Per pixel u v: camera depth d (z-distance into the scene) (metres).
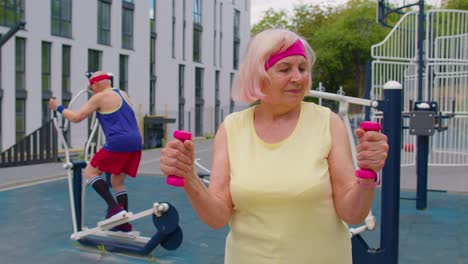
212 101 29.11
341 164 1.75
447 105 10.10
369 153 1.48
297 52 1.77
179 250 5.04
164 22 24.28
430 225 5.94
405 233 5.58
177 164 1.60
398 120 3.40
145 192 8.60
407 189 8.16
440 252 4.84
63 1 17.91
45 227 6.05
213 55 29.38
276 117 1.87
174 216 4.59
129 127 5.13
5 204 7.55
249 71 1.81
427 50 9.77
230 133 1.91
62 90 18.00
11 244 5.30
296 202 1.71
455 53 10.43
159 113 23.95
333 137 1.79
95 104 5.07
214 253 4.94
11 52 15.60
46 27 17.02
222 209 1.81
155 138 19.28
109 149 5.04
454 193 7.97
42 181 10.02
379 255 3.39
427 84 9.68
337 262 1.77
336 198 1.76
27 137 12.53
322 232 1.73
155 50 23.83
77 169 5.20
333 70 36.25
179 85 26.11
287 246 1.72
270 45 1.76
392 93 3.38
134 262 4.70
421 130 6.32
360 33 35.59
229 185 1.87
